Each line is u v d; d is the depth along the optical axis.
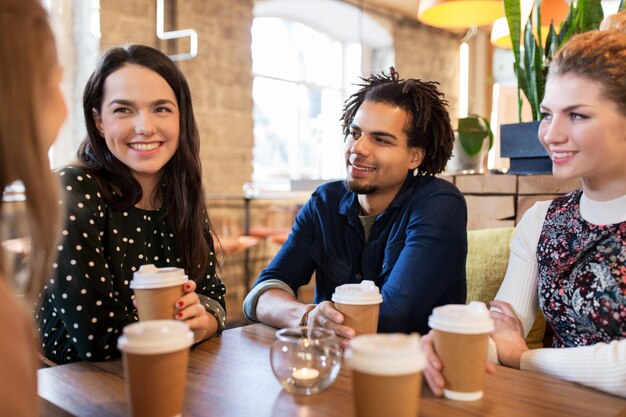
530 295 1.29
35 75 0.61
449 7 2.75
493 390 0.87
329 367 0.84
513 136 1.87
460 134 2.18
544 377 0.94
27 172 0.61
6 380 0.51
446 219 1.37
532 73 1.87
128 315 1.14
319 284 1.57
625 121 1.06
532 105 1.91
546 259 1.24
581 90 1.06
